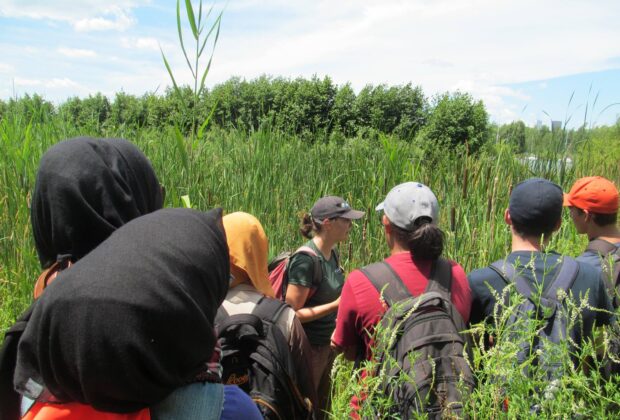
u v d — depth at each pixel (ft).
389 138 16.46
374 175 14.57
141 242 2.54
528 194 6.28
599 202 7.67
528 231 6.35
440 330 4.98
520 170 14.75
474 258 10.44
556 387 4.08
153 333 2.31
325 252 9.39
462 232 10.84
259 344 4.92
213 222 2.97
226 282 2.95
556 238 11.92
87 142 3.50
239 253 5.65
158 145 15.33
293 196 14.78
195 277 2.59
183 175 13.56
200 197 13.12
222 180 14.40
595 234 7.86
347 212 9.23
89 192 3.26
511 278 5.79
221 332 4.97
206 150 15.64
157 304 2.32
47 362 2.38
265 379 4.81
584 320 5.53
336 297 9.41
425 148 15.46
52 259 3.53
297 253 9.11
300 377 5.31
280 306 5.45
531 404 4.10
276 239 13.28
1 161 13.32
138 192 3.70
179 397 2.68
